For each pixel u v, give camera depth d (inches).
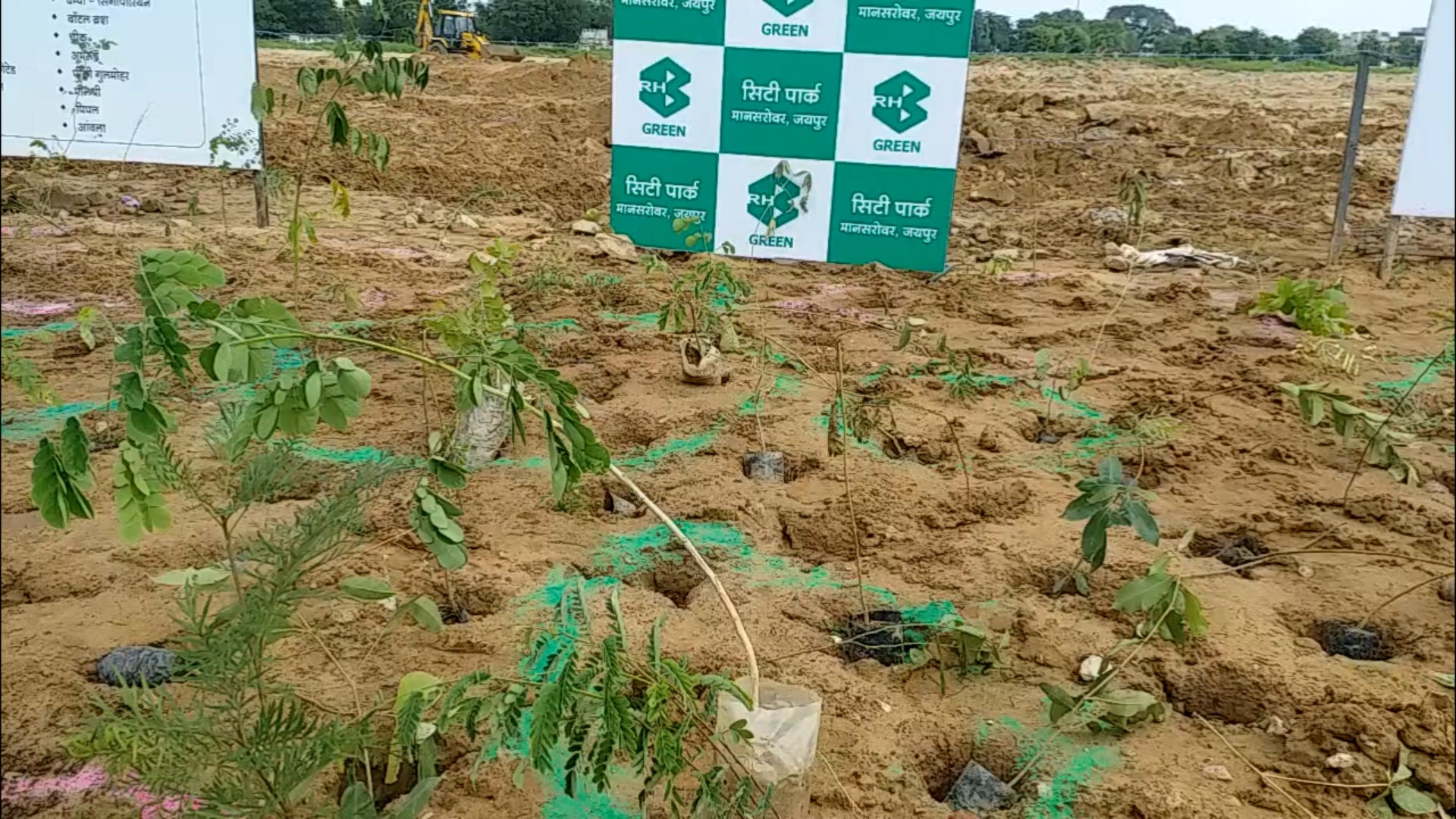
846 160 239.3
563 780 91.7
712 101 239.8
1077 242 344.5
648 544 135.3
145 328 73.2
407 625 113.3
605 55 619.5
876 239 243.3
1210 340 232.1
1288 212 382.9
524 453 159.3
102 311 219.0
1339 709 103.9
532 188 385.7
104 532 131.0
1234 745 102.3
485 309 165.3
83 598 117.1
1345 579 132.1
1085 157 465.1
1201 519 148.0
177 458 108.9
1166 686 111.7
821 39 232.5
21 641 108.0
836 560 134.6
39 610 114.4
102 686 101.4
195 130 263.4
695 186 245.9
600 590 123.4
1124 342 230.2
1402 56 477.4
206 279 79.0
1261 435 178.7
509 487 148.1
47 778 89.3
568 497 139.5
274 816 75.5
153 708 72.3
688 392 187.8
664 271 246.7
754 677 84.7
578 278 257.3
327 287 233.6
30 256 254.1
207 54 257.9
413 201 358.3
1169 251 313.4
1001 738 101.8
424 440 159.6
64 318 215.2
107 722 70.9
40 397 156.6
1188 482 160.7
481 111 498.9
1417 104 210.7
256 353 75.9
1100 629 120.2
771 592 125.4
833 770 95.7
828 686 107.0
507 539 133.9
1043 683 105.9
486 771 91.9
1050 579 131.6
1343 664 113.7
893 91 233.5
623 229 251.8
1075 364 212.4
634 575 128.4
